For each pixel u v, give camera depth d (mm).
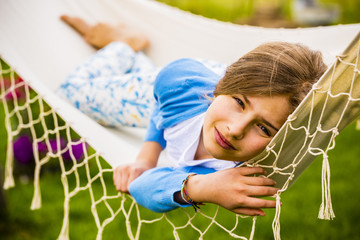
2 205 2596
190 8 6230
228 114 1170
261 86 1130
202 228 2500
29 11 2367
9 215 2613
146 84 1896
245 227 2496
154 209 1385
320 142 1210
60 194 2816
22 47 2219
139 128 2215
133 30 2551
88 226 2531
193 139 1493
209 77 1631
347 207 2686
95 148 1559
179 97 1558
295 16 6125
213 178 1237
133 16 2609
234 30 2373
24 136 2918
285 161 1225
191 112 1508
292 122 1092
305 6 6176
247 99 1144
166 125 1576
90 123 1696
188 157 1484
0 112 3844
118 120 2045
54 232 2484
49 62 2316
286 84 1130
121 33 2508
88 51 2523
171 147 1604
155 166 1682
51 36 2404
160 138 1695
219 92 1236
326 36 2174
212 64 1932
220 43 2412
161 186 1342
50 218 2604
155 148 1688
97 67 2266
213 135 1205
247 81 1147
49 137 2926
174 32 2521
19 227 2527
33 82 1854
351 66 1017
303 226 2508
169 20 2516
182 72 1624
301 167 1267
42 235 2473
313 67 1201
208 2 6523
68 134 1621
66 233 1627
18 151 2887
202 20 2445
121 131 2127
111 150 1622
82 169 3035
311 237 2428
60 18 2500
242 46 2359
